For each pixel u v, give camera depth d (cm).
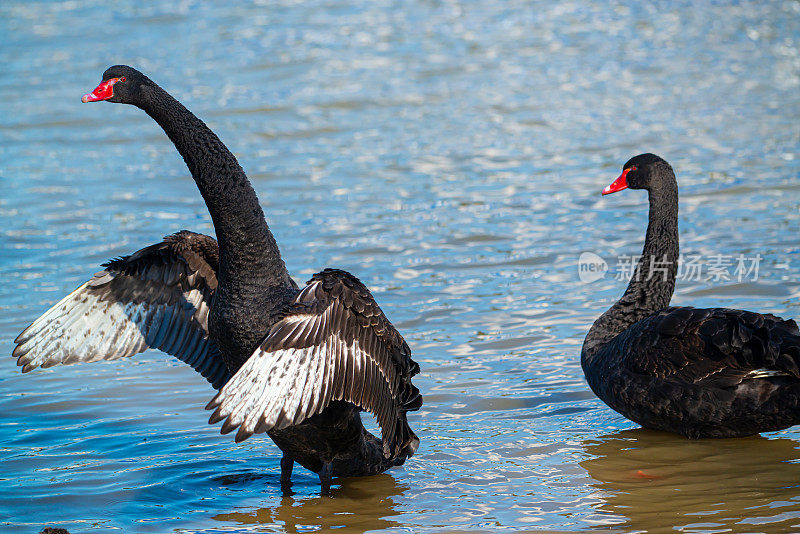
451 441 1016
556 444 1007
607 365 1051
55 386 1188
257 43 3197
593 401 1117
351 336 805
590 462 961
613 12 3516
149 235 1728
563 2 3684
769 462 950
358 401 811
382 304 1406
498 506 869
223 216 830
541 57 2988
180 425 1080
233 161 837
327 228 1755
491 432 1038
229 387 732
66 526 847
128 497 909
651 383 1005
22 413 1109
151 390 1178
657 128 2317
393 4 3712
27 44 3241
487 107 2530
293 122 2448
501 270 1540
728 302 1353
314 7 3681
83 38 3309
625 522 823
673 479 913
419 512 864
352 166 2133
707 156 2098
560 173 2050
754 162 2041
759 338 946
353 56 3020
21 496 905
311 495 916
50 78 2844
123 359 1288
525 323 1335
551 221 1770
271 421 743
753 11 3456
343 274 803
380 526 840
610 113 2453
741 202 1811
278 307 833
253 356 752
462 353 1245
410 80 2770
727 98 2539
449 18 3484
